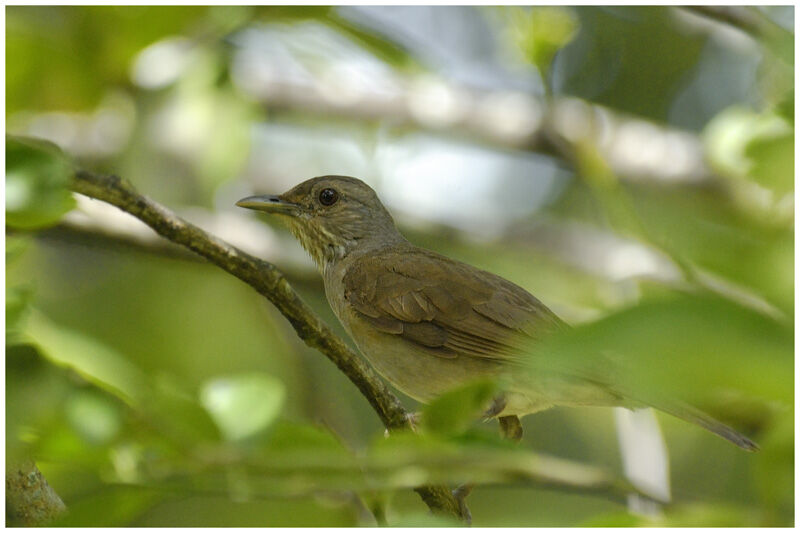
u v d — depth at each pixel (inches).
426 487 292.7
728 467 538.3
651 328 108.1
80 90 479.5
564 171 705.6
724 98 660.1
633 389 114.5
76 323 560.4
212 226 579.5
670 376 108.7
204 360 556.1
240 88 463.5
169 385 249.9
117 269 584.4
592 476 202.2
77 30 471.5
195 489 223.0
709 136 433.7
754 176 250.5
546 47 444.1
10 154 220.5
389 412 294.2
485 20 652.7
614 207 371.9
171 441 230.1
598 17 649.6
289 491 222.2
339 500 291.1
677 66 657.0
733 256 165.3
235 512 427.5
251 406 242.7
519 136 632.4
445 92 641.6
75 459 223.9
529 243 645.9
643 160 608.1
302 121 633.6
